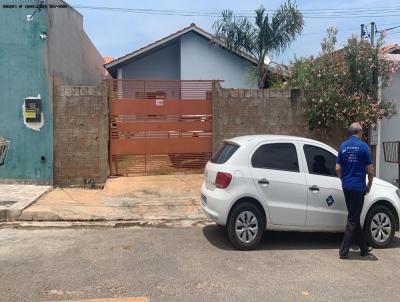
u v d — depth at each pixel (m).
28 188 11.76
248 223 7.50
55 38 12.88
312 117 12.55
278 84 15.14
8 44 12.09
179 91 12.62
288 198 7.63
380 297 5.48
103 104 12.26
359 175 7.16
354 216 7.17
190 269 6.42
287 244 7.95
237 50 16.86
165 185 11.63
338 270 6.54
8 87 12.17
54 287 5.62
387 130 12.87
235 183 7.45
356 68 12.26
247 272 6.34
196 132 12.73
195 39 19.33
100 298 5.28
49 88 12.20
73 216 9.54
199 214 10.12
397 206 7.96
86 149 12.31
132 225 9.21
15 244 7.58
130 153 12.48
